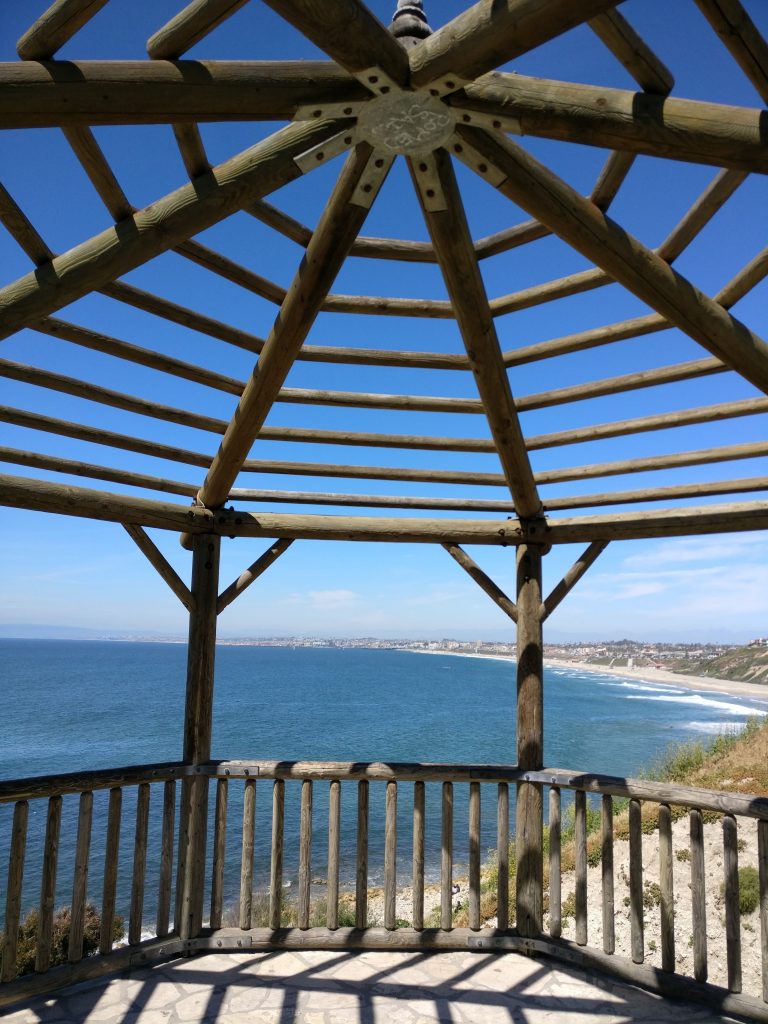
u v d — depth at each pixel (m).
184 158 2.28
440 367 3.73
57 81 1.75
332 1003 3.29
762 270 2.68
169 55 1.85
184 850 3.85
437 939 3.84
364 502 4.41
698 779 12.94
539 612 4.08
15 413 3.39
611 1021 3.15
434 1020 3.15
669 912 3.44
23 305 2.23
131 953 3.57
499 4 1.70
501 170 2.22
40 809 22.06
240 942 3.79
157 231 2.20
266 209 2.80
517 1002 3.32
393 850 3.97
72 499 3.32
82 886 3.46
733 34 1.83
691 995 3.29
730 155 1.97
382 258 3.16
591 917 8.10
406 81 1.93
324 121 2.10
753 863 8.58
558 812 3.87
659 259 2.41
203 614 4.00
